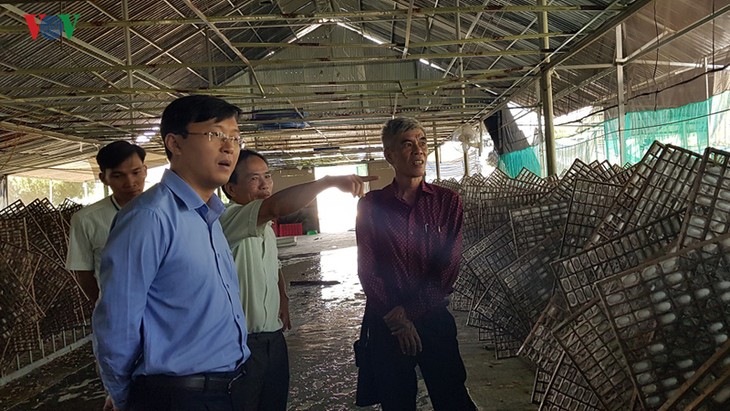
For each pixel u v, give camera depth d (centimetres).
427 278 210
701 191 211
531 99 1114
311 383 370
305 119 1141
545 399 233
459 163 2233
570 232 311
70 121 1004
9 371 438
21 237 443
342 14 559
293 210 179
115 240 129
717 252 175
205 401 141
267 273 224
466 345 413
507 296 330
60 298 505
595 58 777
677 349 175
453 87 1064
